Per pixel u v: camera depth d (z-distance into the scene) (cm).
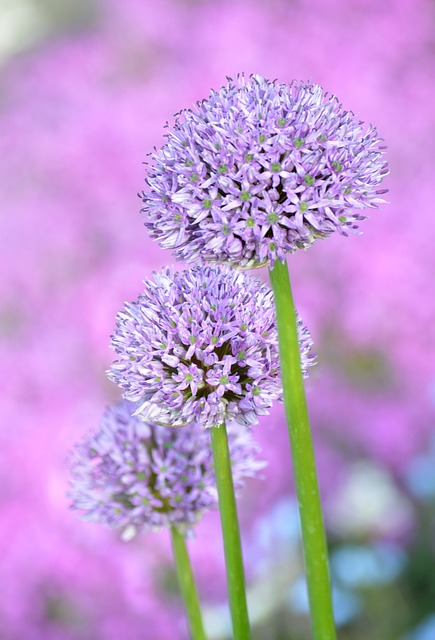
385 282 251
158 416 101
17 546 189
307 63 302
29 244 268
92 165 283
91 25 318
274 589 185
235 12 306
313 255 258
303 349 104
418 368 243
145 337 101
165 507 109
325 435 223
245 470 111
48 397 226
